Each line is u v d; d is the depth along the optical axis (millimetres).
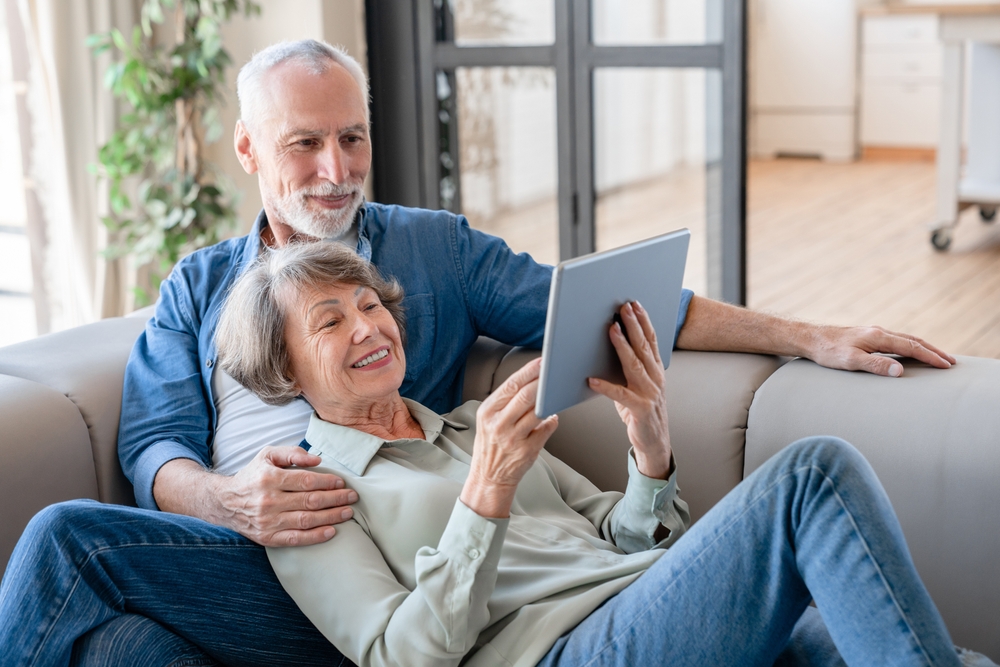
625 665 1134
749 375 1551
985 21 4336
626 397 1221
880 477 1385
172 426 1556
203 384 1622
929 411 1379
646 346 1218
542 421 1151
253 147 1682
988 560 1309
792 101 7031
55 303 3393
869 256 4684
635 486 1355
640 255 1207
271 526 1266
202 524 1288
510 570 1275
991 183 4816
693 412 1541
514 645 1203
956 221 4668
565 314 1103
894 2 6770
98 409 1580
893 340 1512
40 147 3273
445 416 1568
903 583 1040
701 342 1635
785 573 1099
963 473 1321
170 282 1694
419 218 1742
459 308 1720
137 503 1521
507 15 3213
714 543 1118
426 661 1143
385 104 3406
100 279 3369
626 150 3191
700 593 1115
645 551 1335
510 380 1148
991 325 3658
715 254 3146
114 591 1206
